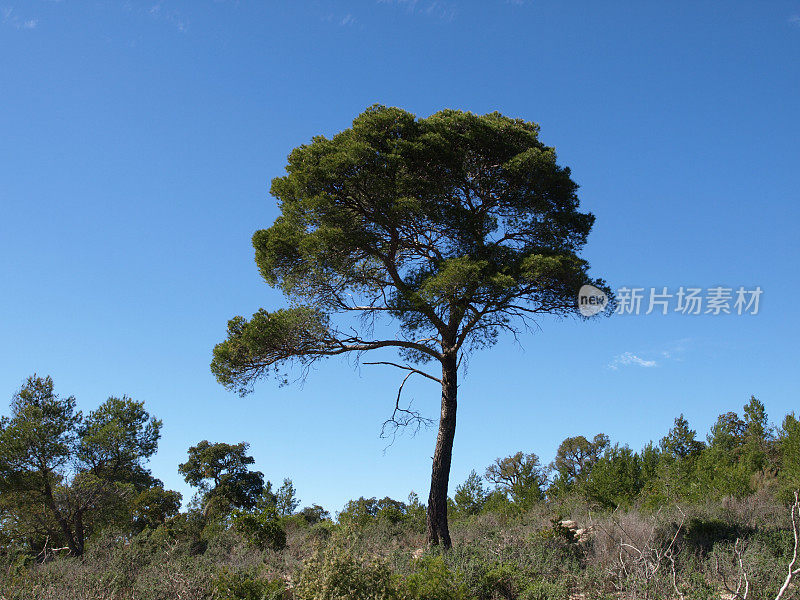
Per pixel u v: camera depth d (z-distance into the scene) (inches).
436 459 522.0
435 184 538.0
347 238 522.3
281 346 539.5
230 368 558.3
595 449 1497.3
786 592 279.0
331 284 544.1
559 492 847.7
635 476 778.2
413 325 537.6
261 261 563.2
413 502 729.6
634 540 405.7
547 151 538.0
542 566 387.2
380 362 543.2
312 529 693.9
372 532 635.5
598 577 339.9
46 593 354.6
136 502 1101.7
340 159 510.3
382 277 584.7
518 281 514.9
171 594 364.2
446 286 484.4
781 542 389.1
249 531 603.8
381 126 553.0
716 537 429.4
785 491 578.6
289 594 351.6
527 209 567.2
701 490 663.1
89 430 1111.0
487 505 861.2
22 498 960.3
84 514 1007.6
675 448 1028.5
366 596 269.0
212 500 1341.0
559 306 538.9
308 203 524.1
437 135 530.9
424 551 477.1
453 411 535.2
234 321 574.2
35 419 993.5
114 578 407.8
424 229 549.3
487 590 341.4
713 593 290.2
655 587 291.4
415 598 295.0
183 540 748.0
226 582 359.3
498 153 562.6
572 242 572.4
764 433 1186.0
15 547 489.7
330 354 551.8
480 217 556.1
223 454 1668.3
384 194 520.4
